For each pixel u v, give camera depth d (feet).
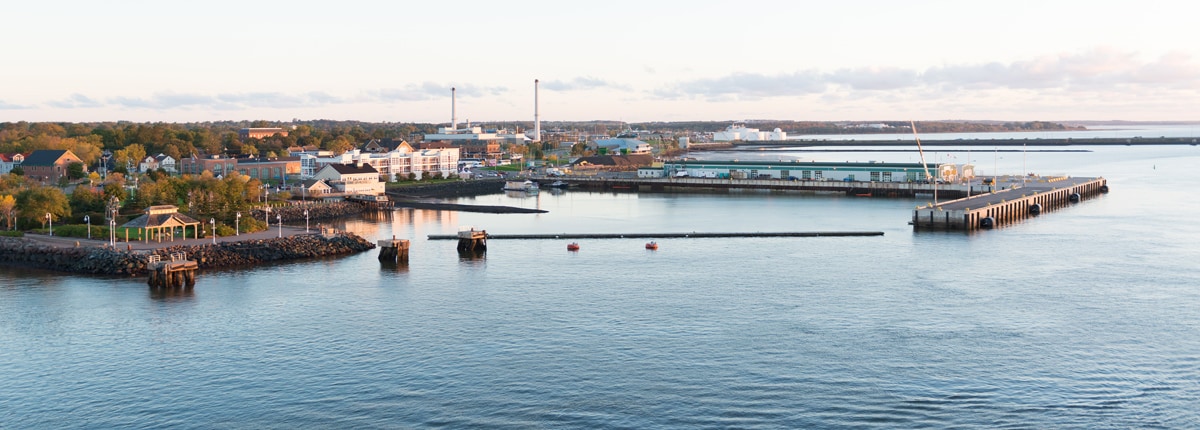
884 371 290.15
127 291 402.72
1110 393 272.31
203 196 572.51
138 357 308.60
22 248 473.26
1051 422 252.83
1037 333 328.70
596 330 336.29
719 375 287.69
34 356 310.04
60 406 267.80
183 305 376.89
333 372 293.02
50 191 574.56
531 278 430.61
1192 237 547.08
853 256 487.61
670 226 637.30
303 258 490.90
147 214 499.51
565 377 286.87
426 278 432.25
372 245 530.27
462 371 293.02
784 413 259.19
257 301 383.45
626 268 455.22
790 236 568.82
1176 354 305.73
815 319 348.38
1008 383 280.10
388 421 256.11
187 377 289.53
